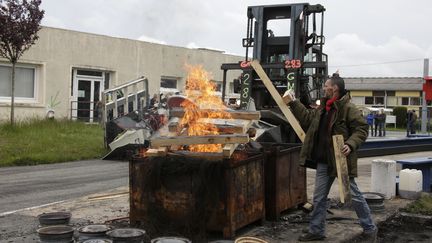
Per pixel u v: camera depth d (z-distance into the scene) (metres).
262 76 6.76
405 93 61.06
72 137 17.36
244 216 6.23
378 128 34.06
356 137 5.88
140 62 29.19
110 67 27.69
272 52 14.27
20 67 24.20
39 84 24.80
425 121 33.94
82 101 26.73
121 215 7.40
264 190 6.90
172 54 30.94
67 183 10.56
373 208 8.04
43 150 14.80
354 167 5.96
